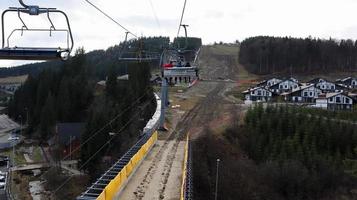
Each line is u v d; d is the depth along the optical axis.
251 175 37.88
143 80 63.59
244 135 45.12
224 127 46.47
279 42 132.75
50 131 71.56
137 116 52.47
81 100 73.75
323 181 41.56
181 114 53.91
